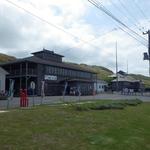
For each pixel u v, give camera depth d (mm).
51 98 40312
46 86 57531
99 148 9734
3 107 22312
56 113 16453
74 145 9766
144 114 21422
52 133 11164
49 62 60219
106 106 22156
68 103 25234
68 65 67250
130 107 25953
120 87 96312
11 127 11469
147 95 67250
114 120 16234
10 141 9398
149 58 37375
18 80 57812
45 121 13477
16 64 57531
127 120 16875
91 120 15211
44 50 64312
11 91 25266
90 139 10836
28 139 9883
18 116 14102
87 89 65938
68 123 13617
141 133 13195
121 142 10875
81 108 19484
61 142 9977
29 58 57812
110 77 104875
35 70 55750
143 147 10688
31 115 14742
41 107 20406
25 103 22766
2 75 50219
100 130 12742
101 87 89125
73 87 60469
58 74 61219
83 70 69688
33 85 30266
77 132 11820
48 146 9297
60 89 60812
